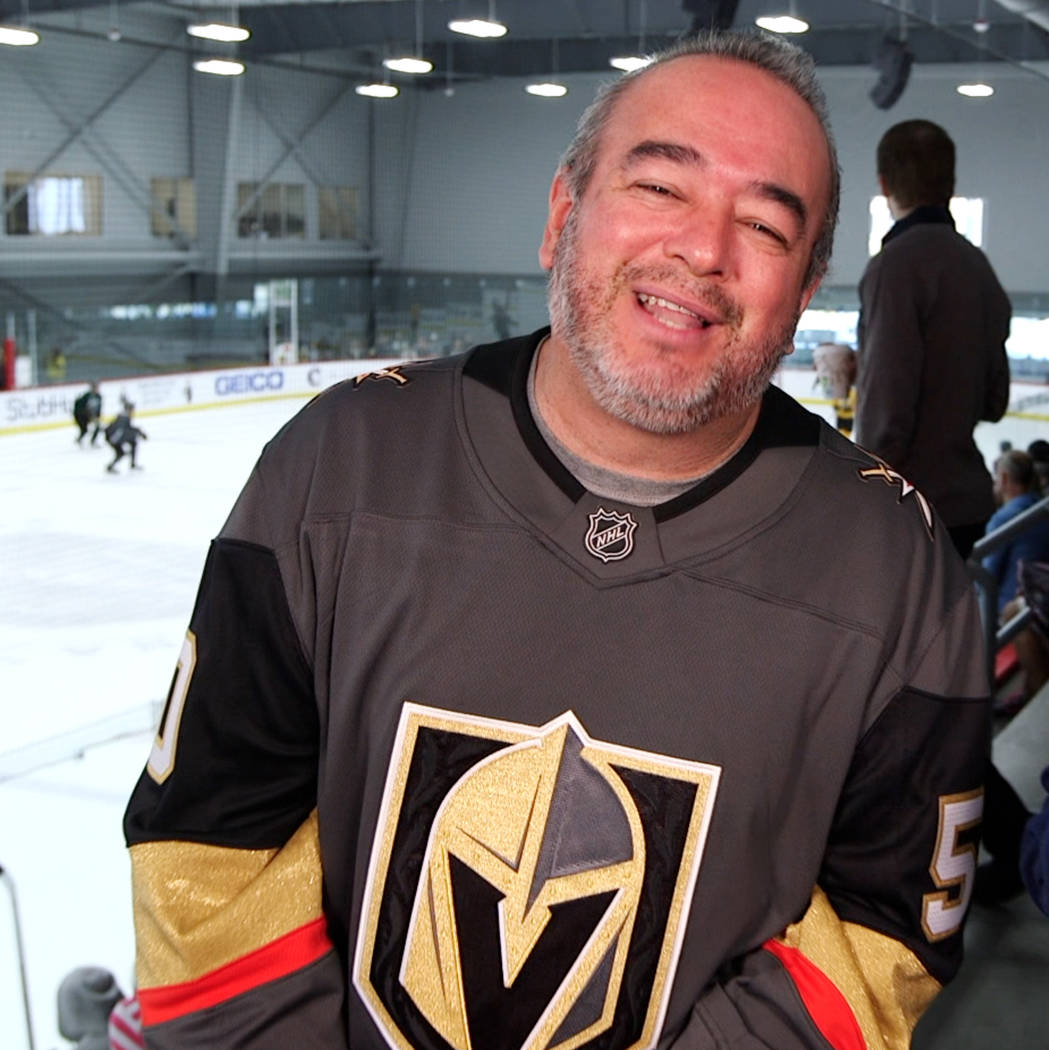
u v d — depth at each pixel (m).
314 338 12.99
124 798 3.57
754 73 0.68
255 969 0.71
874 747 0.71
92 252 12.84
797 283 0.69
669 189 0.66
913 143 1.95
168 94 13.20
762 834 0.70
